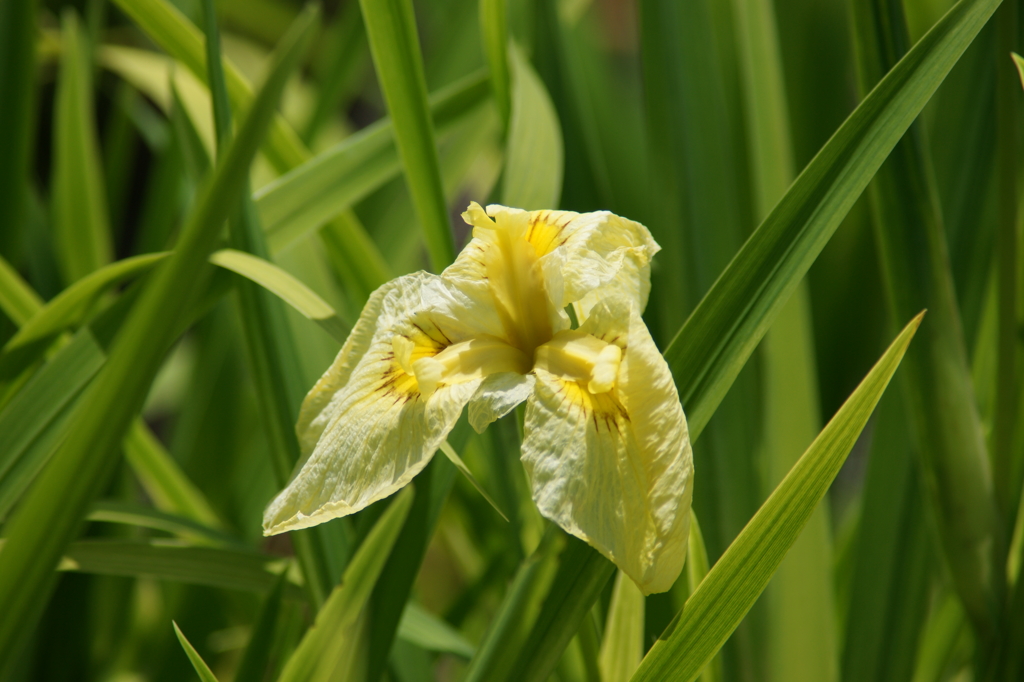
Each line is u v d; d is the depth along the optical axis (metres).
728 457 0.85
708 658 0.76
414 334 0.78
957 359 0.81
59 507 0.74
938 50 0.77
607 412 0.75
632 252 0.78
